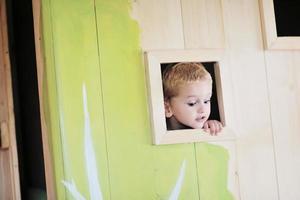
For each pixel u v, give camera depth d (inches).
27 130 53.4
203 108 51.6
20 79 54.2
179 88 50.9
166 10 52.0
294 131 55.4
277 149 54.4
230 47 54.0
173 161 50.3
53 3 48.5
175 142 50.1
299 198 54.5
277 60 55.8
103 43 49.6
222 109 52.3
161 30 51.6
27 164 53.7
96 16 49.7
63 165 47.1
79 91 48.3
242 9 55.1
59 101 47.7
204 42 53.1
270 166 53.8
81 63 48.7
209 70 52.6
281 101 55.3
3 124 50.8
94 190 47.6
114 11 50.3
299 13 57.1
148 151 49.6
